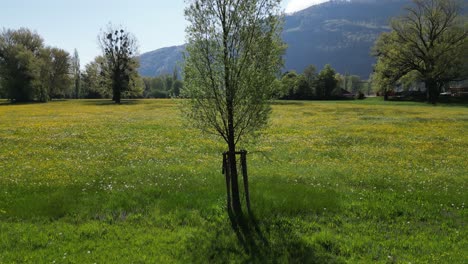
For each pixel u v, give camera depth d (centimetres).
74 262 781
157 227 994
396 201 1212
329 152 2253
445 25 8906
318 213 1108
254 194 1216
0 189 1279
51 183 1363
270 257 827
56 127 3466
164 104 8256
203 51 980
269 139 2812
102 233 942
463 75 8956
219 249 862
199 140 2669
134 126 3597
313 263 804
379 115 5350
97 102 9688
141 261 793
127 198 1180
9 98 10500
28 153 2066
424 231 989
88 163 1783
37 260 787
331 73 11738
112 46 9300
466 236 953
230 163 1052
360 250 870
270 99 1033
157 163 1816
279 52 1012
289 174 1574
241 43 988
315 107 7325
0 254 807
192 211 1091
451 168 1811
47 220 1020
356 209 1137
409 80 9488
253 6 974
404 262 803
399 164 1897
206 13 977
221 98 998
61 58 12381
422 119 4569
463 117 4828
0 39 10356
